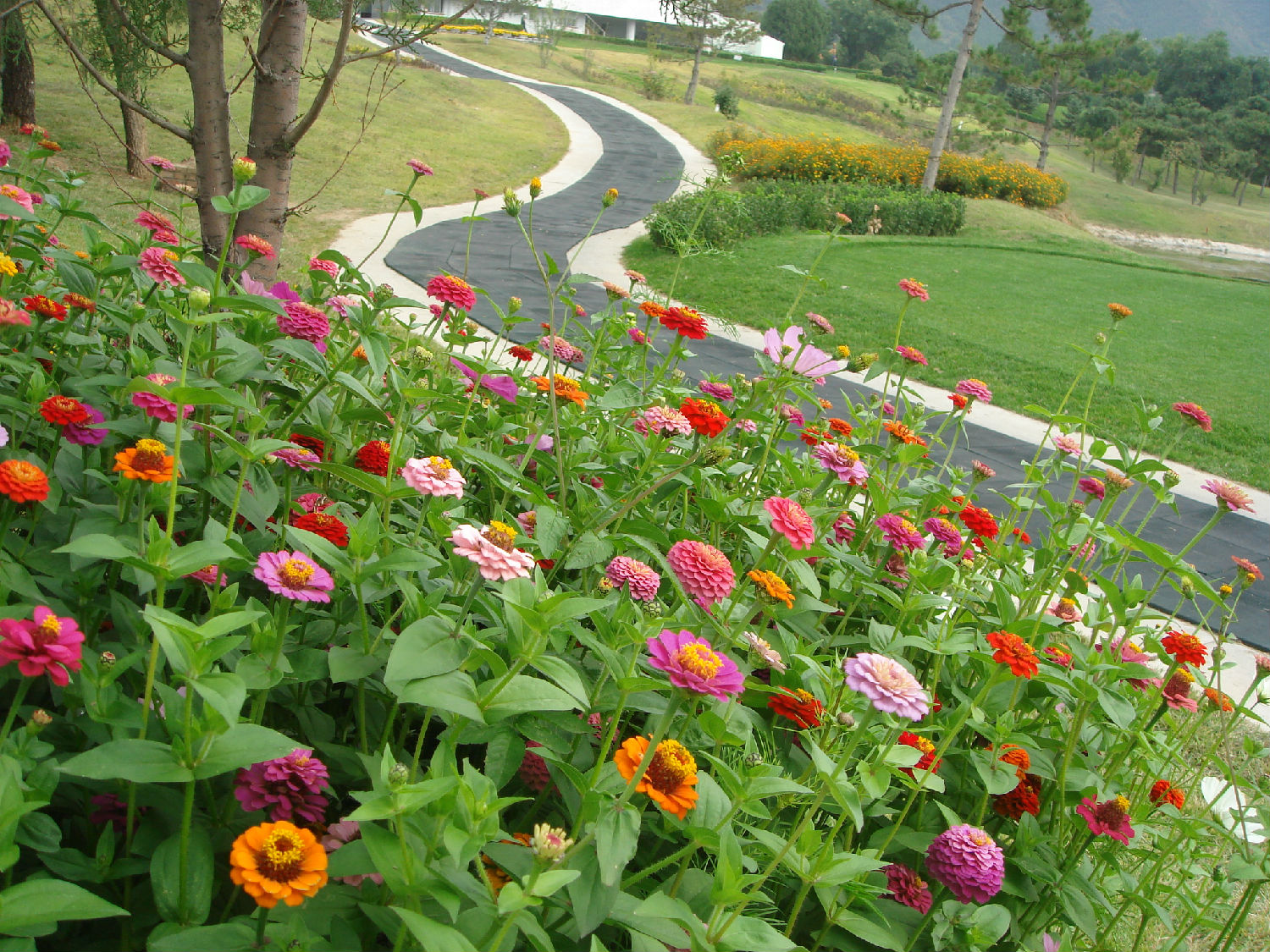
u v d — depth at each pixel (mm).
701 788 1823
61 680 1413
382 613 2125
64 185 3803
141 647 1842
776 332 3061
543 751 1729
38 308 2521
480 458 2396
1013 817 2686
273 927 1411
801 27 85375
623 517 2658
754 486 3402
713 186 3832
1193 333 17734
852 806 1727
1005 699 2832
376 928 1584
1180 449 11109
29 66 14312
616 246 18188
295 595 1622
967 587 3279
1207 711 3297
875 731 2133
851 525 3502
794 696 2225
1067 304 18609
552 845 1293
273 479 2443
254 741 1482
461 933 1448
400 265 13656
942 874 2164
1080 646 2871
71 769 1351
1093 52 38344
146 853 1614
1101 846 2906
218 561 1584
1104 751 3102
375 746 2090
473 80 40156
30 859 1628
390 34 4121
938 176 31891
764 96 53594
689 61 62125
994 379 12727
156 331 2744
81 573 1906
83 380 2246
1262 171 73875
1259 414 12797
